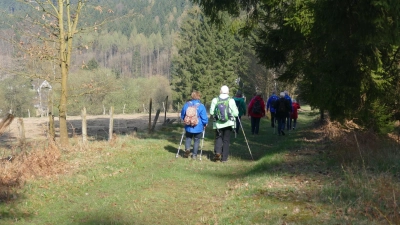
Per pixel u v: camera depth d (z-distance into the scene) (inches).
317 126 765.9
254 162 455.5
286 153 441.1
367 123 502.0
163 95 2452.0
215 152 470.3
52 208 274.7
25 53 476.1
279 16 518.3
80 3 500.1
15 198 281.1
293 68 577.3
